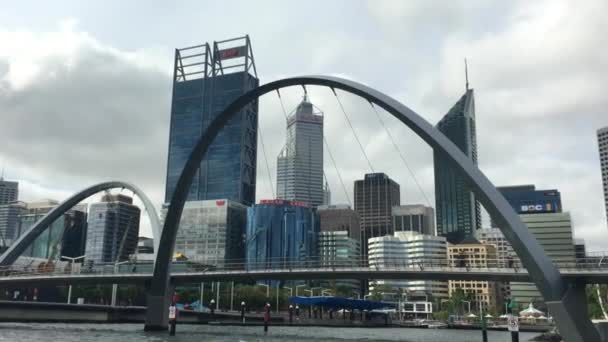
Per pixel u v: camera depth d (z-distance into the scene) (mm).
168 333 71375
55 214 106125
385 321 149750
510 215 47156
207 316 126500
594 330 46312
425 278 74000
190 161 73812
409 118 54781
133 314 117312
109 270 134625
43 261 161125
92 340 56125
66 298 156500
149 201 101062
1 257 101188
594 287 114625
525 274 65000
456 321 175125
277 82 68688
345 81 62156
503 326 149750
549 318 152500
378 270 74688
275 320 134500
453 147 51438
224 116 72625
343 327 134750
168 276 77500
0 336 59062
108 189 107500
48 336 61375
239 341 59688
